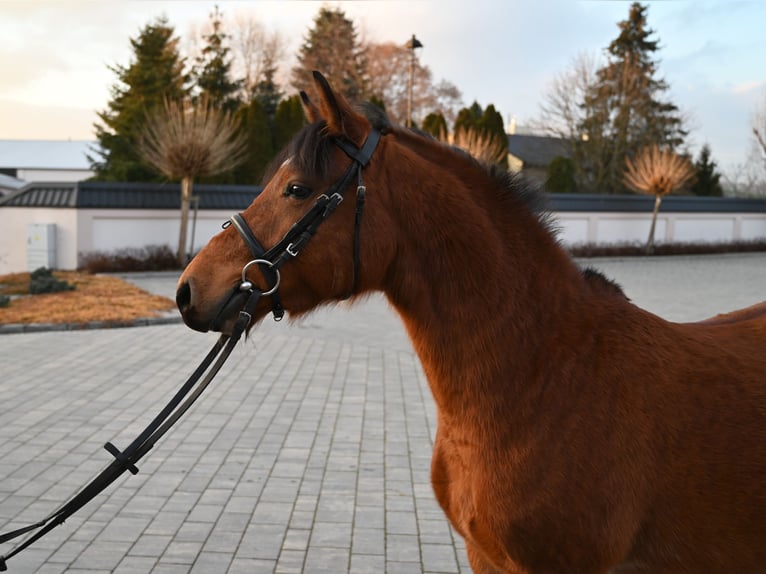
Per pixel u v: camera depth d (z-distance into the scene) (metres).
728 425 1.69
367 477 4.24
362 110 1.85
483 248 1.78
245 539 3.40
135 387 6.35
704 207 25.08
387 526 3.56
